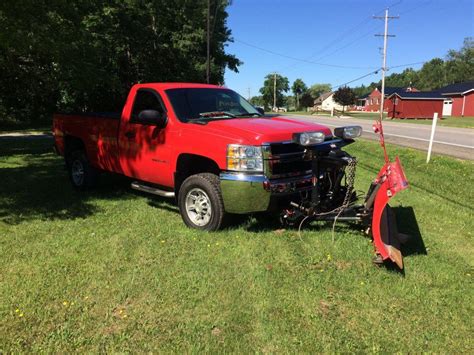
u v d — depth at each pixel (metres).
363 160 12.24
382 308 3.62
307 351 3.05
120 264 4.45
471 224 5.95
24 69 15.89
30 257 4.65
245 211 5.03
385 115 59.03
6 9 10.21
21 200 7.12
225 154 5.09
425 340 3.19
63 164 11.01
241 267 4.37
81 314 3.50
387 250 4.41
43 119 29.34
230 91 6.85
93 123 7.33
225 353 3.02
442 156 11.70
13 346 3.09
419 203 6.99
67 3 12.48
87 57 14.68
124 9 25.23
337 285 4.01
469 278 4.22
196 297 3.75
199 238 5.20
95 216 6.18
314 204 5.18
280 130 5.16
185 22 34.59
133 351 3.04
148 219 6.03
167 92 6.12
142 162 6.38
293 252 4.75
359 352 3.05
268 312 3.53
